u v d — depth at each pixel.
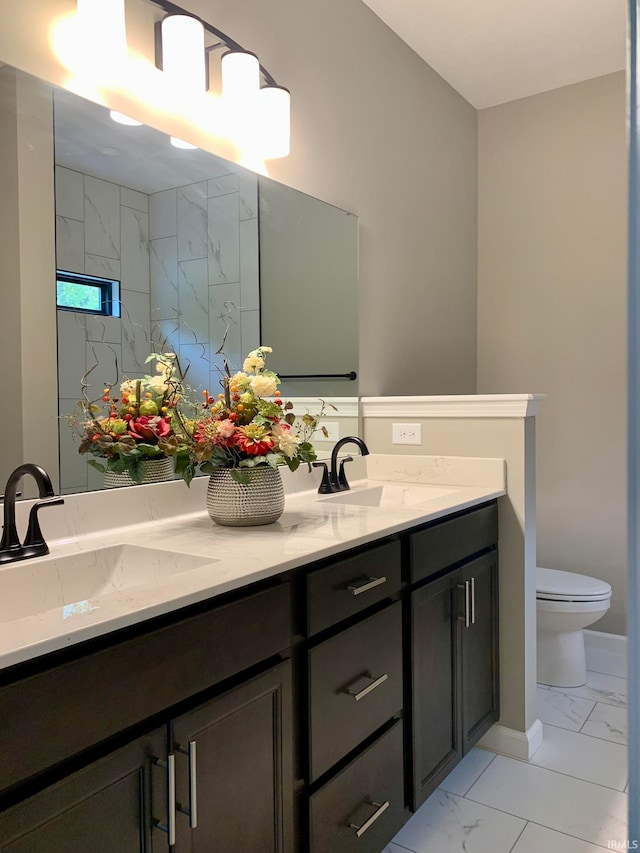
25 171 1.38
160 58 1.67
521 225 3.24
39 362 1.40
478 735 2.05
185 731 1.02
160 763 0.98
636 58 0.57
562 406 3.14
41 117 1.41
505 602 2.23
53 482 1.42
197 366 1.77
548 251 3.17
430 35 2.67
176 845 1.00
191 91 1.68
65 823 0.85
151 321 1.65
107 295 1.54
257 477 1.56
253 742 1.16
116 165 1.57
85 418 1.49
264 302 2.02
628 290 0.57
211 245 1.82
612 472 3.02
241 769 1.14
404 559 1.68
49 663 0.84
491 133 3.31
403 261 2.73
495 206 3.31
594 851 1.69
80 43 1.49
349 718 1.43
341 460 2.32
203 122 1.81
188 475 1.54
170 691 1.00
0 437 1.33
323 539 1.42
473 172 3.31
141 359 1.62
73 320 1.47
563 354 3.14
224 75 1.79
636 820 0.58
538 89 3.14
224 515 1.56
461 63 2.89
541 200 3.19
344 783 1.41
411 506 1.87
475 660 2.04
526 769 2.11
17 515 1.34
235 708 1.12
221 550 1.33
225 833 1.10
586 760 2.16
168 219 1.70
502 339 3.31
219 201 1.85
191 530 1.55
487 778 2.06
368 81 2.50
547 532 3.18
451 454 2.34
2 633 0.84
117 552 1.38
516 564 2.21
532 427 2.26
